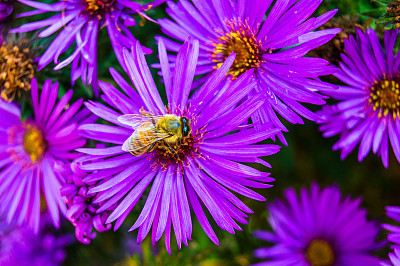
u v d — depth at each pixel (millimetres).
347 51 170
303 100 163
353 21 173
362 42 170
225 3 169
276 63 167
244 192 163
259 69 169
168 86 167
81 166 163
